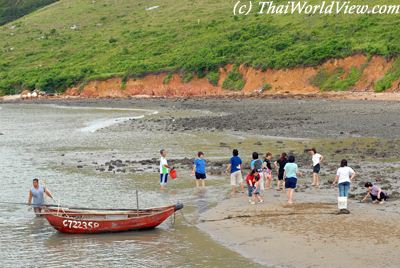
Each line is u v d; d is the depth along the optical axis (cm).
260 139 13425
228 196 7788
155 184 8888
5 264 5316
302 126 15512
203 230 6191
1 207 7681
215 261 5175
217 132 15025
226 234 5966
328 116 17675
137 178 9369
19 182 9388
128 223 6275
